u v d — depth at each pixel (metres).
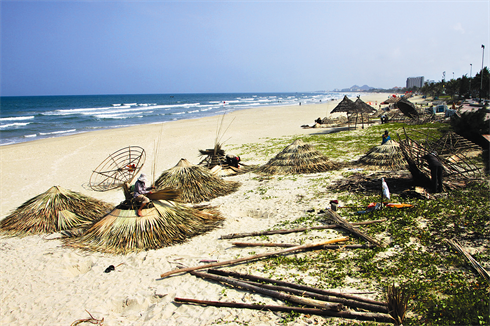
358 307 4.75
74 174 17.28
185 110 78.12
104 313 5.50
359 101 26.20
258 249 7.18
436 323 4.20
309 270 6.03
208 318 5.04
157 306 5.53
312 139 22.73
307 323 4.63
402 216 7.61
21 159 21.59
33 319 5.49
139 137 30.25
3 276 7.08
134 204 8.60
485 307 4.32
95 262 7.39
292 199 10.43
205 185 12.07
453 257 5.68
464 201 7.89
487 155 11.98
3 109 93.75
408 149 10.18
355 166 13.56
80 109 87.62
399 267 5.67
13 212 10.72
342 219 7.73
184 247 7.79
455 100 59.41
